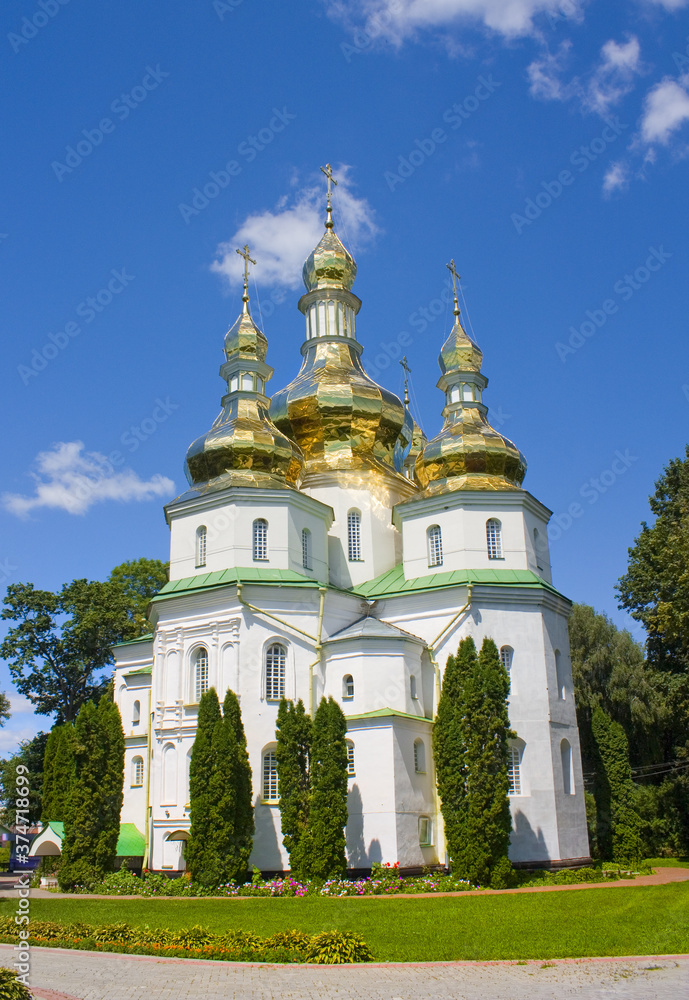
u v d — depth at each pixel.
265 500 46.34
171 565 47.50
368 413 55.41
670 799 60.81
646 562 56.94
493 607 45.34
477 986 17.14
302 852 37.59
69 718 74.00
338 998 16.14
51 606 73.69
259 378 52.53
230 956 20.75
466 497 47.72
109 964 20.05
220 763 38.09
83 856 42.03
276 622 43.59
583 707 69.88
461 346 55.09
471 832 38.03
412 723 42.12
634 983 17.25
